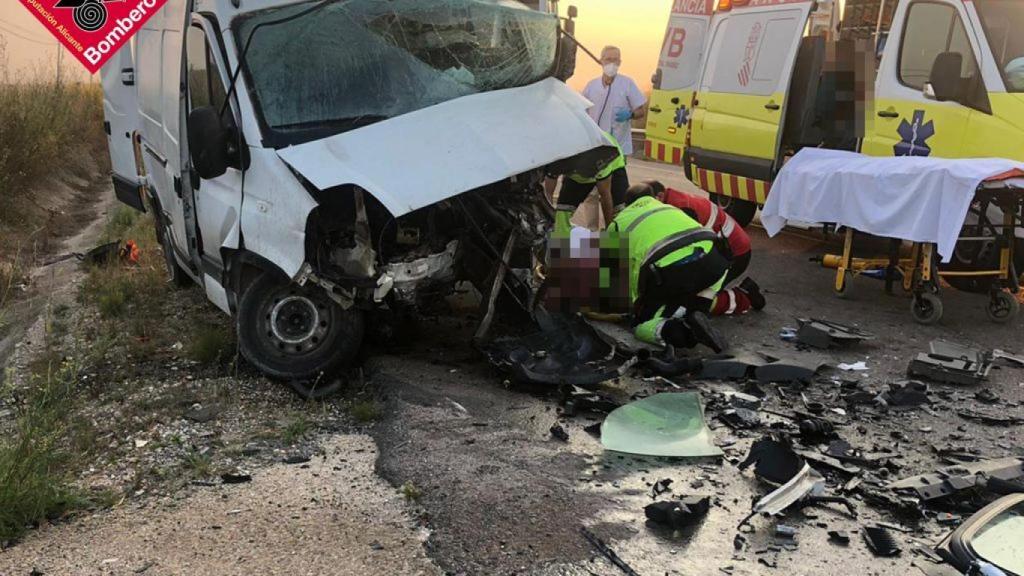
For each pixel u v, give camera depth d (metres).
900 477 3.47
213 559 2.81
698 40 10.60
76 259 8.38
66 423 4.02
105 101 8.23
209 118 4.35
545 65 5.38
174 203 5.80
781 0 8.56
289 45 4.66
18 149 10.88
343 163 4.13
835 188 6.33
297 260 4.09
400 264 4.30
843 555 2.87
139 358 5.03
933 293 5.89
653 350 5.13
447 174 4.10
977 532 2.10
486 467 3.52
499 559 2.82
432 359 4.93
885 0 7.99
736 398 4.34
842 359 5.12
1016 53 6.59
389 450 3.71
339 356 4.42
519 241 4.79
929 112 7.10
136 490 3.38
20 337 5.69
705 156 9.59
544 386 4.45
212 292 5.07
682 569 2.77
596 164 5.03
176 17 5.68
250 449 3.73
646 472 3.50
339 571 2.73
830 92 8.20
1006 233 5.97
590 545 2.91
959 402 4.37
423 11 5.05
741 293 6.13
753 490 3.35
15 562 2.81
